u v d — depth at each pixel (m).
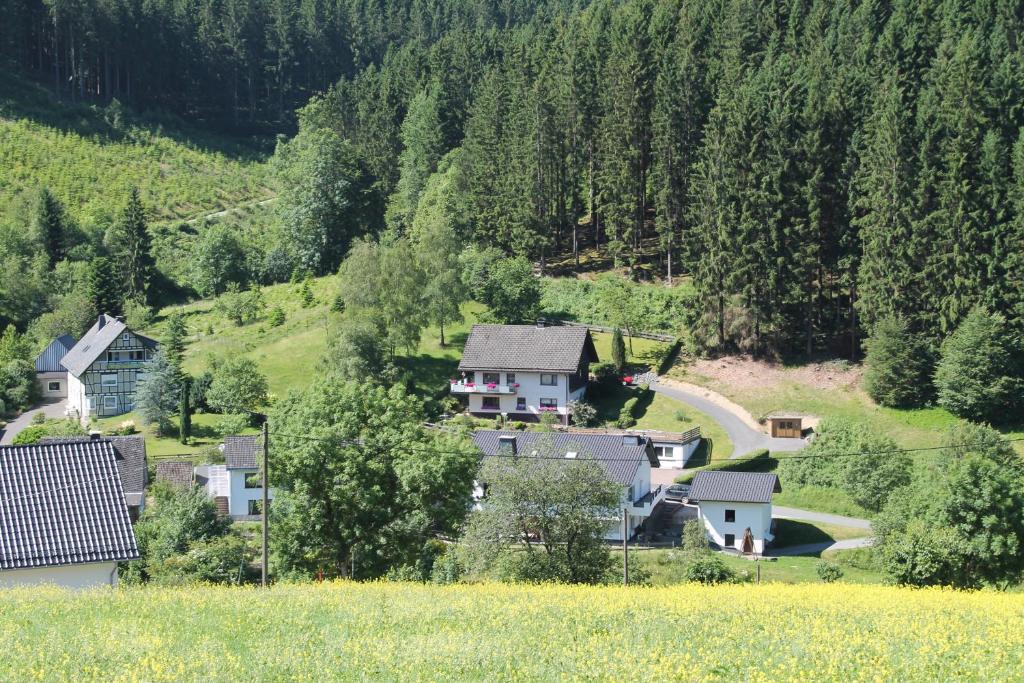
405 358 105.25
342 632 25.25
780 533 72.50
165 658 21.72
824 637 25.09
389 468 46.31
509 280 112.75
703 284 104.75
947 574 47.84
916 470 78.06
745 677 21.27
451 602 30.36
